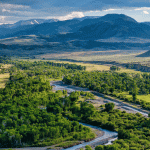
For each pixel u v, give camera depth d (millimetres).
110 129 142500
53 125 129875
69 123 133625
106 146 93000
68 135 122375
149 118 158375
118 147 95438
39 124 130875
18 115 145875
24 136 112938
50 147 104250
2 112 155875
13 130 114812
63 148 104062
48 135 118000
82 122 159625
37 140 113062
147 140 109188
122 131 119750
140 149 94188
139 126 141500
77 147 105562
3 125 123438
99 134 130500
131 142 104562
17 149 101438
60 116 151250
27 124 132125
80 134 121125
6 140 107250
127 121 153250
